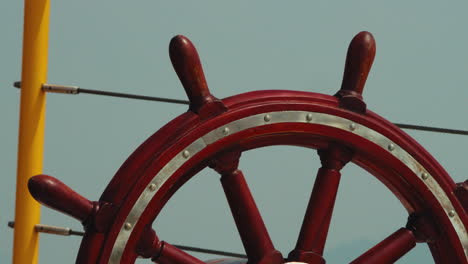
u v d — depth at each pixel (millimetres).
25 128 6223
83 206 4988
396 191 5543
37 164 6238
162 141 5105
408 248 5535
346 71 5426
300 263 5258
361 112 5387
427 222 5492
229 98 5230
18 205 6207
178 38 5168
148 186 5043
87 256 4988
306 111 5289
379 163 5438
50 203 4969
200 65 5176
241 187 5285
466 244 5461
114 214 5012
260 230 5293
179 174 5094
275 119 5238
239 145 5238
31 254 6207
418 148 5461
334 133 5328
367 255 5492
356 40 5398
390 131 5410
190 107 5195
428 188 5438
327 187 5414
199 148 5125
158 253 5156
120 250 5000
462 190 5480
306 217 5426
